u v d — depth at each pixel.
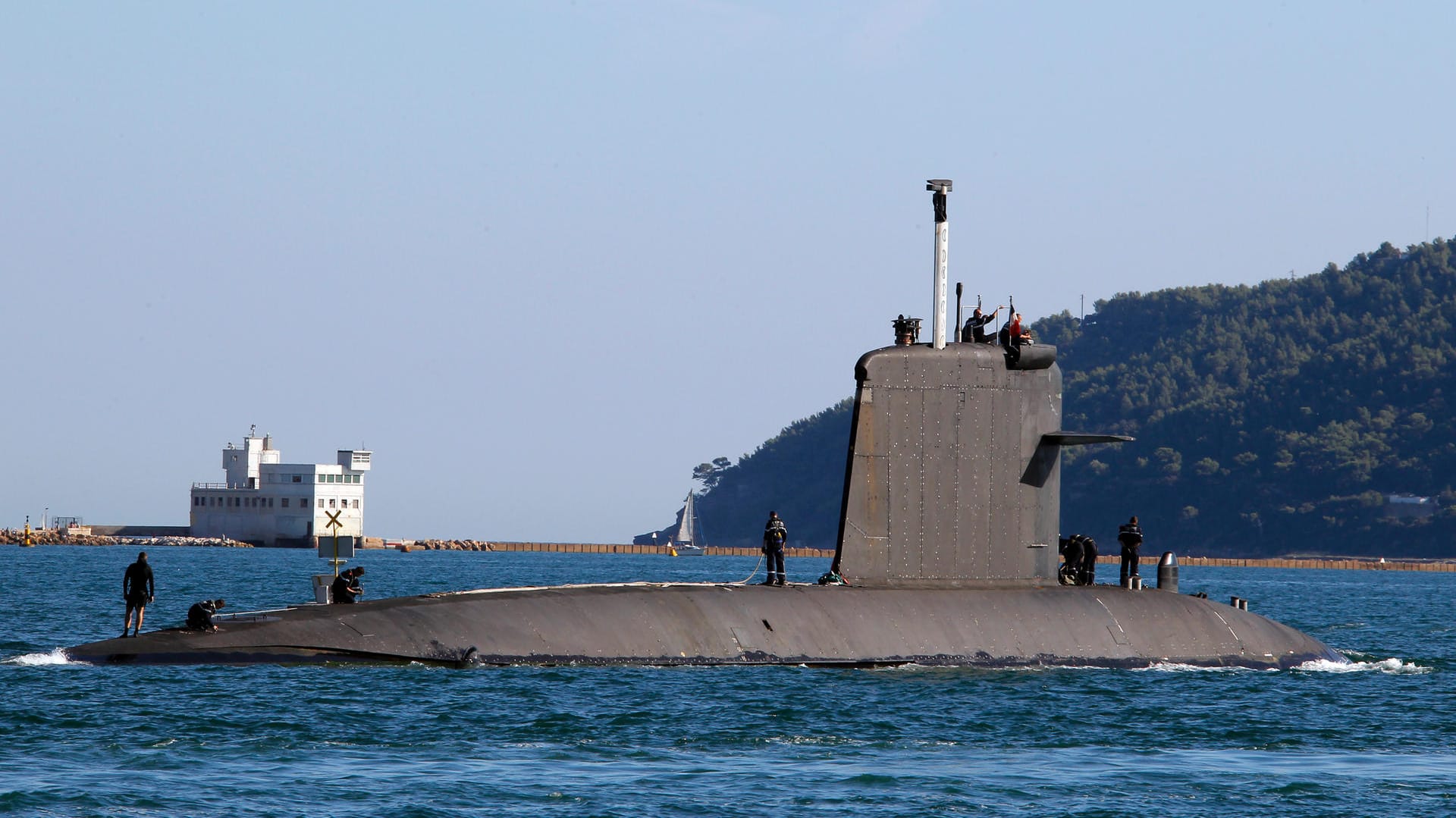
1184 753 100.38
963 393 125.56
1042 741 102.25
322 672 117.12
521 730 100.50
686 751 96.69
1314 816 85.00
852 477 125.38
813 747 98.69
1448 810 86.44
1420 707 120.25
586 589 125.12
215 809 80.94
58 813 79.62
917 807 84.75
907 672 121.62
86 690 109.31
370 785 86.25
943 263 125.81
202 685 111.62
